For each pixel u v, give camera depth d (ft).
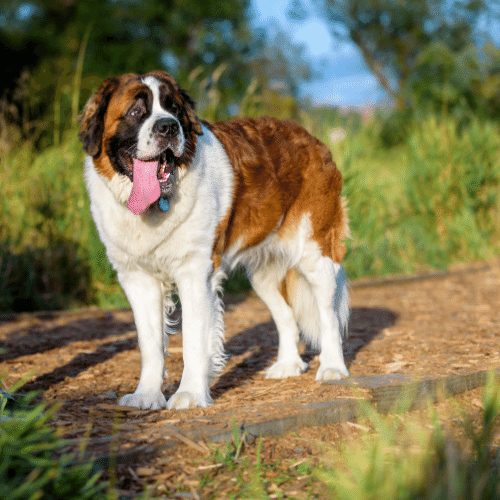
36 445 11.91
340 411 15.70
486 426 12.70
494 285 35.17
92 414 15.96
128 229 16.69
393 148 60.75
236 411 15.60
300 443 14.56
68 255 32.37
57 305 31.53
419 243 41.29
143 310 17.43
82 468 11.63
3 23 93.09
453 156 43.16
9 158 33.58
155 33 103.45
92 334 26.32
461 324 26.07
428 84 72.69
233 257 18.97
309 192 19.92
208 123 18.74
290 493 12.48
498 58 72.95
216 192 17.38
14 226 32.14
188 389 16.63
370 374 19.02
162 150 15.70
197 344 16.99
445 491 10.83
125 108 16.26
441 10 111.04
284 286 20.56
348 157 36.76
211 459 13.41
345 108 48.62
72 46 89.25
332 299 19.99
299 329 21.07
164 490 12.32
